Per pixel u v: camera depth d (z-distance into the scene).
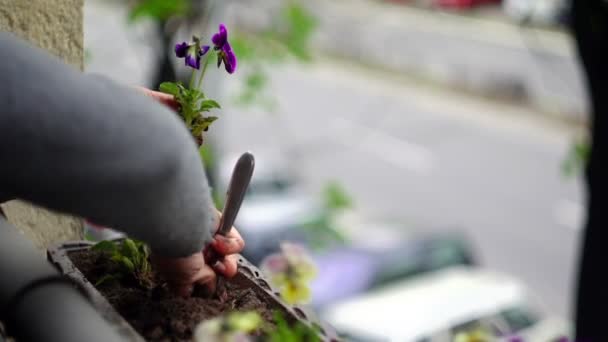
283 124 14.27
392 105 17.45
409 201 12.98
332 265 8.18
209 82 4.41
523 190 13.62
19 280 0.86
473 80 19.20
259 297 1.16
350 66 19.86
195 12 4.14
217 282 1.16
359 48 20.89
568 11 4.78
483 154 15.31
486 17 24.73
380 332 7.04
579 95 17.92
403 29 23.14
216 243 1.11
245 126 13.57
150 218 0.81
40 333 0.82
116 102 0.76
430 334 7.06
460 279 8.04
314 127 15.62
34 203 0.77
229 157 9.01
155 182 0.78
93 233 1.82
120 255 1.19
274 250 8.68
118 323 0.98
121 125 0.75
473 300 7.50
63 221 1.69
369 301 7.57
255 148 12.53
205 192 0.87
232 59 1.17
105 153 0.74
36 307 0.83
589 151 4.87
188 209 0.84
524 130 16.61
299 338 1.02
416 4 25.72
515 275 10.76
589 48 4.53
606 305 4.84
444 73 19.62
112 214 0.78
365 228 10.12
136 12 3.99
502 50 21.25
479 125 16.84
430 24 23.94
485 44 21.88
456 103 18.08
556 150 15.57
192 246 0.89
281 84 17.81
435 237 9.04
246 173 1.09
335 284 7.94
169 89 1.14
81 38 1.70
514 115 17.47
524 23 7.78
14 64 0.72
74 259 1.25
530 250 11.47
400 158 14.81
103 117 0.74
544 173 14.37
